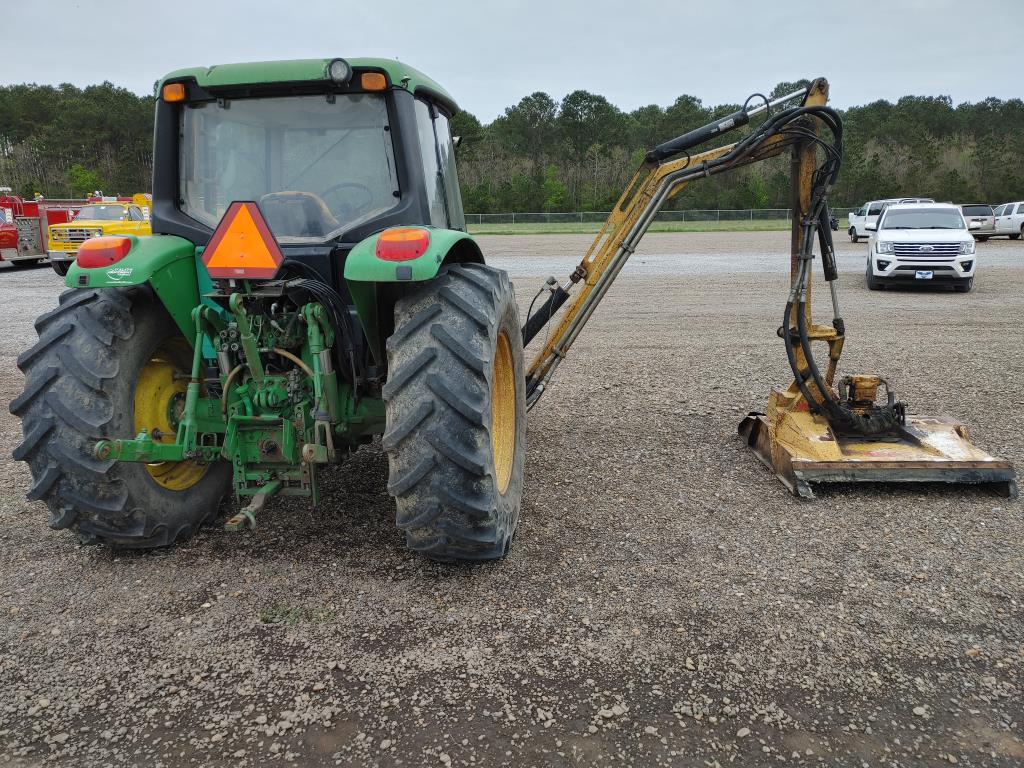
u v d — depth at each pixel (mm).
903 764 2109
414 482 2797
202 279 3355
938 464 4031
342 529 3666
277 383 3135
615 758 2125
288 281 3004
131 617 2873
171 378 3492
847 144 75062
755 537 3576
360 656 2611
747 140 4297
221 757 2135
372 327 3195
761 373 7312
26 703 2371
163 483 3455
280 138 3377
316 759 2125
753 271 18078
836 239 32594
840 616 2863
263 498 3043
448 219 4023
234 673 2521
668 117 85438
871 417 4492
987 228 28000
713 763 2107
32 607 2945
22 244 20078
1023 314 10953
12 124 88188
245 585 3115
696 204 67688
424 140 3594
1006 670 2529
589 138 84125
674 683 2457
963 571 3219
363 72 3242
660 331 9867
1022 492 4121
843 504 3977
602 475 4480
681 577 3176
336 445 3438
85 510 3096
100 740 2205
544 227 48375
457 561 3225
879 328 9844
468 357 2803
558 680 2475
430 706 2346
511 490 3463
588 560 3334
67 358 3027
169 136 3408
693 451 4938
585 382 7055
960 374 7078
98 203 19594
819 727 2256
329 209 3357
